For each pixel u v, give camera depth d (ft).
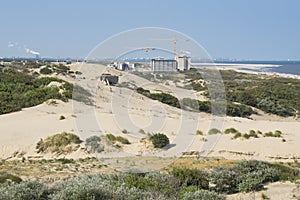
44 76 188.34
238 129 119.85
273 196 56.03
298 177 67.62
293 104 206.39
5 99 153.69
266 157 97.86
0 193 42.83
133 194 43.34
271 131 123.34
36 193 44.19
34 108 144.05
